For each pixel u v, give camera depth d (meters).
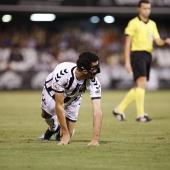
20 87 72.00
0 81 71.88
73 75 21.38
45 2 71.38
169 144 23.06
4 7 70.94
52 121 23.67
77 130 28.95
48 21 85.12
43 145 22.45
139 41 34.41
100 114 21.95
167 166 17.78
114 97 58.69
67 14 80.38
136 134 27.08
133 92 34.75
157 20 86.94
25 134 26.95
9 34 78.75
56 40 80.25
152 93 66.00
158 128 29.88
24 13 78.62
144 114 34.28
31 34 80.31
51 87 22.81
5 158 19.25
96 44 80.94
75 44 80.62
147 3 34.44
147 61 34.69
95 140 22.33
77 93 22.19
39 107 45.06
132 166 17.73
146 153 20.50
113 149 21.41
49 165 17.84
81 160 18.81
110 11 72.44
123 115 35.12
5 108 44.06
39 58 76.19
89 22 85.50
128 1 72.25
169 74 74.69
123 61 79.25
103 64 77.69
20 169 17.16
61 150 21.02
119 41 82.44
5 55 75.00
